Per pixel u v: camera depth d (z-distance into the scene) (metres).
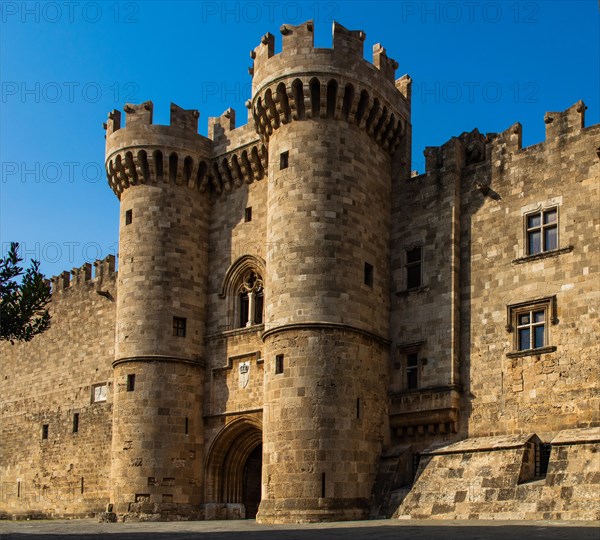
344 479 37.12
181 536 27.38
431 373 39.94
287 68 41.53
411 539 22.62
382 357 41.16
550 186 38.25
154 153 48.41
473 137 42.94
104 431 56.09
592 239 36.19
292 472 37.12
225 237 48.41
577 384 35.19
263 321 45.25
